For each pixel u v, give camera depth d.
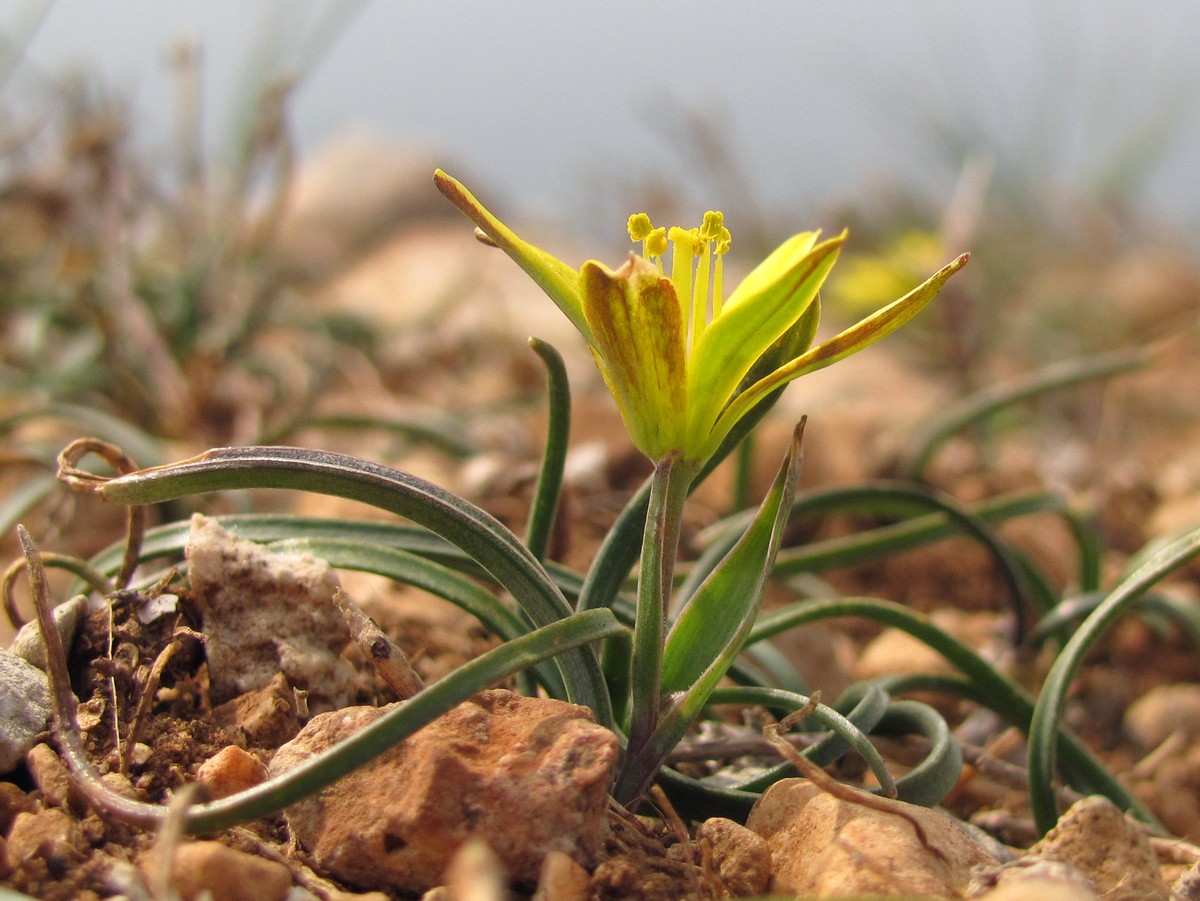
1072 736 0.10
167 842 0.06
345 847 0.07
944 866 0.07
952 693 0.10
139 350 0.19
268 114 0.22
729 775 0.10
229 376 0.20
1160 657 0.15
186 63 0.22
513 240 0.08
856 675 0.14
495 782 0.07
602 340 0.07
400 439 0.20
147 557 0.09
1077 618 0.13
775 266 0.08
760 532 0.08
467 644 0.11
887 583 0.17
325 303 0.33
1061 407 0.27
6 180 0.20
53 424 0.17
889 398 0.27
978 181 0.23
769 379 0.08
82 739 0.08
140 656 0.09
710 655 0.08
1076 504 0.19
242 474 0.08
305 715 0.09
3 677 0.08
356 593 0.12
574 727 0.08
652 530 0.08
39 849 0.07
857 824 0.08
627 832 0.08
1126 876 0.08
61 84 0.20
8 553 0.14
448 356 0.26
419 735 0.08
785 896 0.08
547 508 0.09
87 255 0.21
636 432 0.08
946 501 0.12
